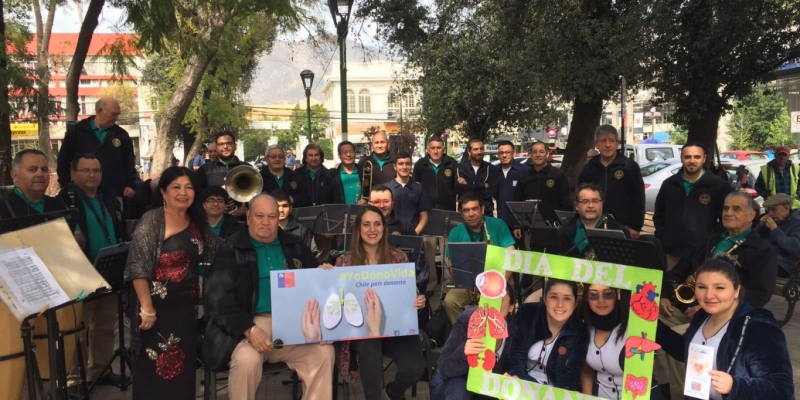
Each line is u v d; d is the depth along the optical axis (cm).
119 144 618
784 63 1112
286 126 6272
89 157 473
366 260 420
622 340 326
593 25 1080
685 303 432
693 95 1134
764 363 286
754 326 294
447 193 763
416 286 436
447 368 353
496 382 335
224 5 786
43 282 319
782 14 1012
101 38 1043
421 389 473
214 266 383
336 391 414
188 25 973
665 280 441
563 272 329
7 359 362
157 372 365
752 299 442
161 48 809
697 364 285
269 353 380
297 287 378
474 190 761
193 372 377
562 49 1114
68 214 398
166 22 769
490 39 1667
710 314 310
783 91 3164
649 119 3772
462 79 1872
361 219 419
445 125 2017
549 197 723
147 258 363
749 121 3641
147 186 695
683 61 1101
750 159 2111
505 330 335
